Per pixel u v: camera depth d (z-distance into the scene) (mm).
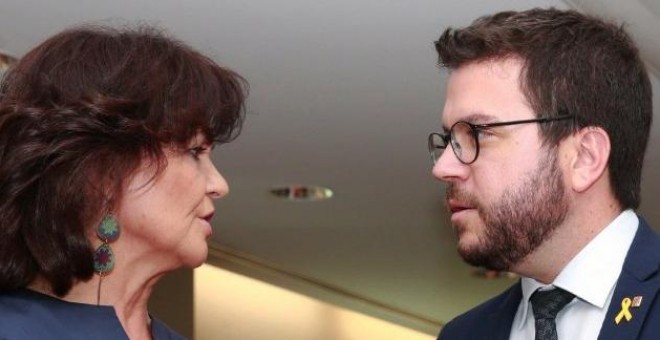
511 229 2145
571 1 3541
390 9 3617
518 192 2143
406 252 6895
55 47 1888
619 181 2180
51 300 1809
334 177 5430
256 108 4504
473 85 2191
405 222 6207
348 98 4398
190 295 6629
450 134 2209
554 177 2141
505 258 2176
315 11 3633
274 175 5395
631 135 2203
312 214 6066
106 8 3570
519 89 2162
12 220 1778
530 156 2146
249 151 5055
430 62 4016
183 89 1885
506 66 2180
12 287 1798
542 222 2137
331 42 3873
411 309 8461
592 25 2236
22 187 1771
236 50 3912
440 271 7383
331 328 7910
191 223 1896
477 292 7945
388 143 4938
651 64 3988
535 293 2182
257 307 7191
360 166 5270
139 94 1845
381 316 8297
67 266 1778
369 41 3861
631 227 2158
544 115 2150
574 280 2127
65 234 1777
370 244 6715
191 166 1895
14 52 3762
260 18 3678
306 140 4906
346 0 3557
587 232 2145
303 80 4215
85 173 1792
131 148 1820
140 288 1882
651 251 2092
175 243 1871
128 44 1903
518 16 2234
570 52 2182
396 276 7562
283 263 7156
